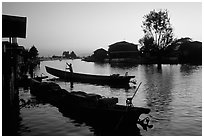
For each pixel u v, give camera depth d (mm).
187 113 14164
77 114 14211
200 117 13281
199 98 18734
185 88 23859
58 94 17797
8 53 14109
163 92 21766
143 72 42938
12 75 15633
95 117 13031
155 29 57594
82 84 30203
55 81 33750
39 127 11844
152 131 11109
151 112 14516
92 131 11266
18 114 14328
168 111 14711
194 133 10742
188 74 37312
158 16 56844
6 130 11320
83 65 80438
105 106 12859
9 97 14023
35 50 88062
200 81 29062
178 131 11039
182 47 64188
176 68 50125
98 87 27234
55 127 11852
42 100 18734
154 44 57562
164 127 11633
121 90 24250
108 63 82812
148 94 20938
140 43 60000
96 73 44719
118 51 79812
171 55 68125
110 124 12359
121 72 44469
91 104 14062
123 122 11719
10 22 14508
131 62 73812
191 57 62844
